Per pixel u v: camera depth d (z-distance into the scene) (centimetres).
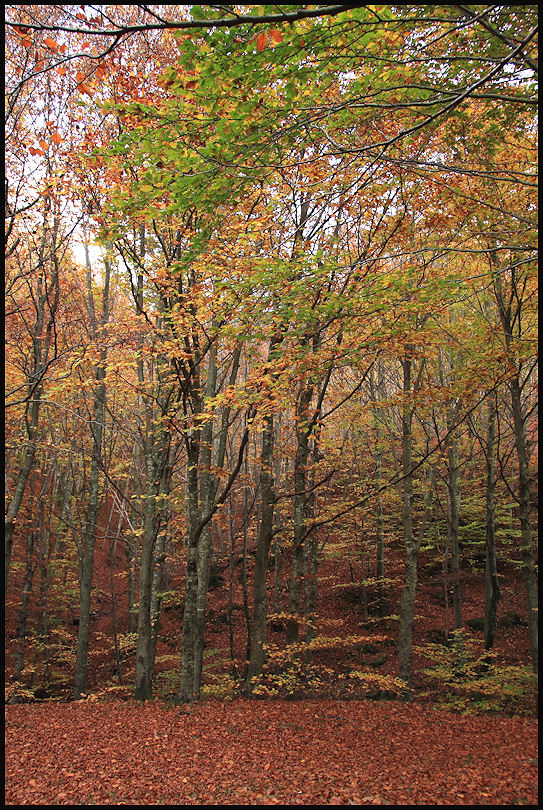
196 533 1011
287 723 894
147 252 1029
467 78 629
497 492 1906
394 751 753
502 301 1038
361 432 1653
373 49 535
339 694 1160
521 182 599
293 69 465
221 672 1448
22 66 811
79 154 798
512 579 1878
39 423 1405
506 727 836
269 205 877
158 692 1274
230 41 418
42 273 1080
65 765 744
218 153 533
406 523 1166
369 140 782
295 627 1122
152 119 529
